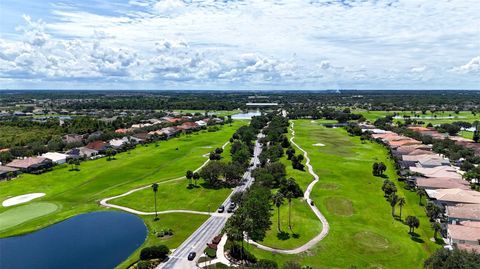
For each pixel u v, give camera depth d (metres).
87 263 85.31
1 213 116.94
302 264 82.06
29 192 137.88
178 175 156.50
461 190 118.75
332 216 109.62
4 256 89.12
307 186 137.62
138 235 100.75
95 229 104.81
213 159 179.00
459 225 94.75
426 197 126.00
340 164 172.62
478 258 70.12
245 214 92.75
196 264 81.75
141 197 130.00
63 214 115.81
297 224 103.56
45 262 86.12
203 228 102.62
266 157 170.38
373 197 126.81
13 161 174.75
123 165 176.75
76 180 152.75
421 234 98.25
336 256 86.06
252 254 86.19
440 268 71.12
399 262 83.69
